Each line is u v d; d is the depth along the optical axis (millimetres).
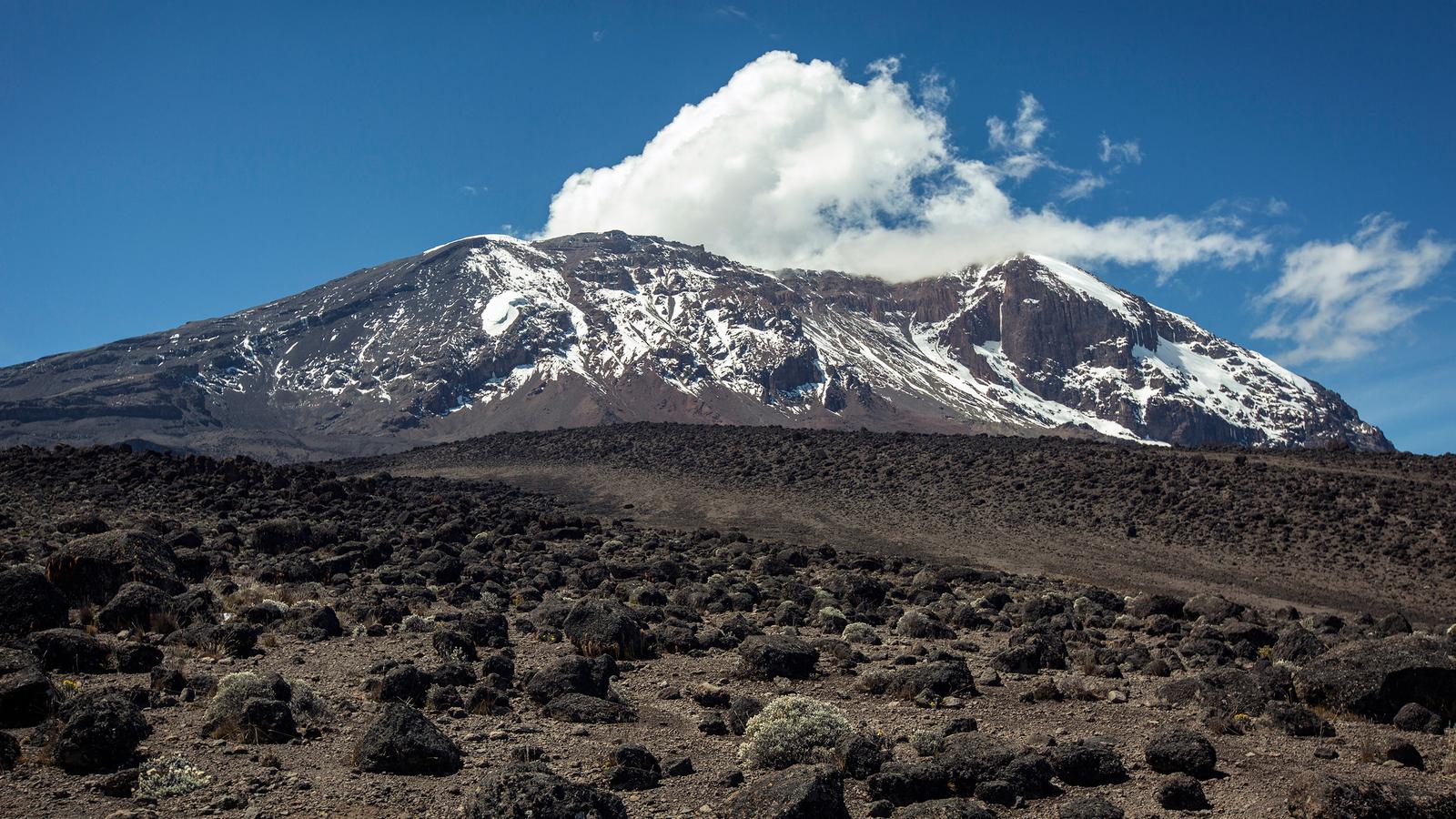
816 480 66062
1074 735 15312
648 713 16234
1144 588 43156
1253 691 16984
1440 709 16406
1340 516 50625
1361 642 17734
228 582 27109
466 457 83000
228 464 52281
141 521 36750
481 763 12969
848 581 31453
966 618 28000
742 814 10953
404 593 27078
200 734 13695
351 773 12438
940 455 68312
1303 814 11539
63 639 16906
